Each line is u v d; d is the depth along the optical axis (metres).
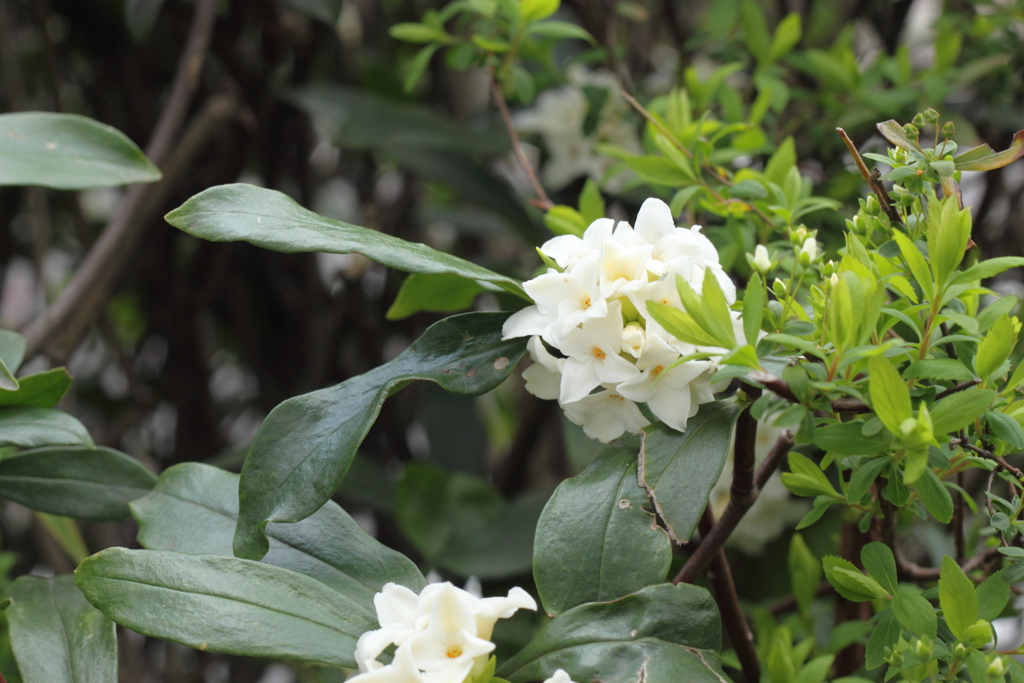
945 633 0.67
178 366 1.24
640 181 0.81
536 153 1.27
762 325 0.66
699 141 0.77
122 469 0.74
